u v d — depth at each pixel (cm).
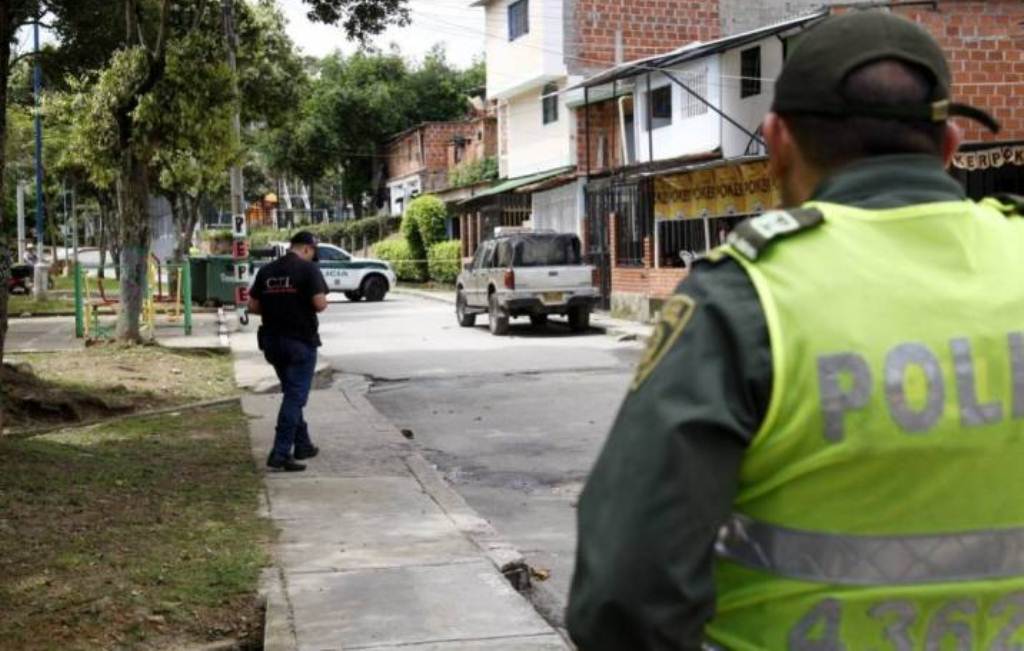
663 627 145
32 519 686
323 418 1148
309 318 888
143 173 1789
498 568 600
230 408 1244
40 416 1137
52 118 2291
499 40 3466
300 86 3206
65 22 2008
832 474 154
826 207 165
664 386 153
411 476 860
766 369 152
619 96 2669
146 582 572
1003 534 160
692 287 162
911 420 153
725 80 2298
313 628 504
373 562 612
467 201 3688
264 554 629
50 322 2572
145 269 1811
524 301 2145
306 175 5322
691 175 2181
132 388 1361
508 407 1301
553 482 897
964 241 164
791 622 157
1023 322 162
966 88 1608
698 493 148
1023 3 1592
